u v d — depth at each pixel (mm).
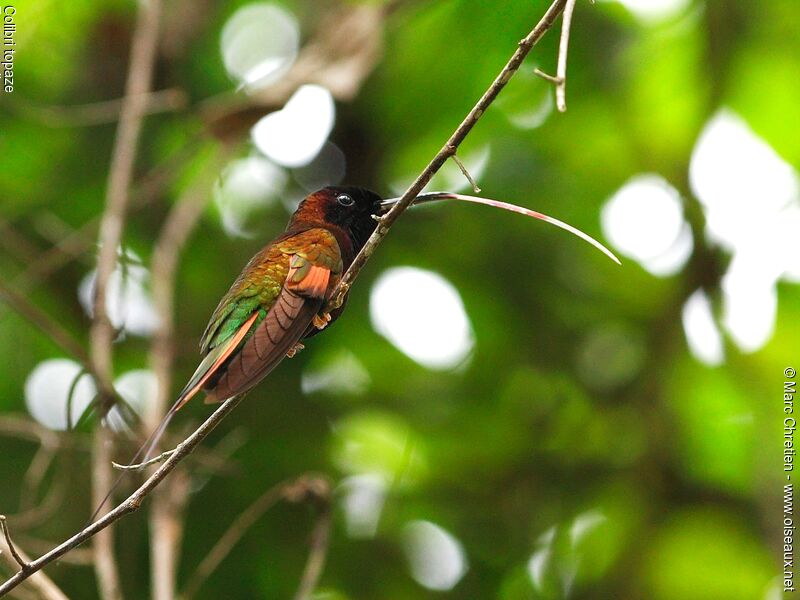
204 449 10070
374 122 12422
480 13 11648
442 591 11656
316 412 11898
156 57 11695
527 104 12727
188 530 11117
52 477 10766
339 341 12359
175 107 10172
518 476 12141
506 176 12766
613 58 12367
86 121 11148
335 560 11430
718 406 12547
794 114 12898
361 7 10367
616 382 12539
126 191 9430
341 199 8445
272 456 11492
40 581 6688
